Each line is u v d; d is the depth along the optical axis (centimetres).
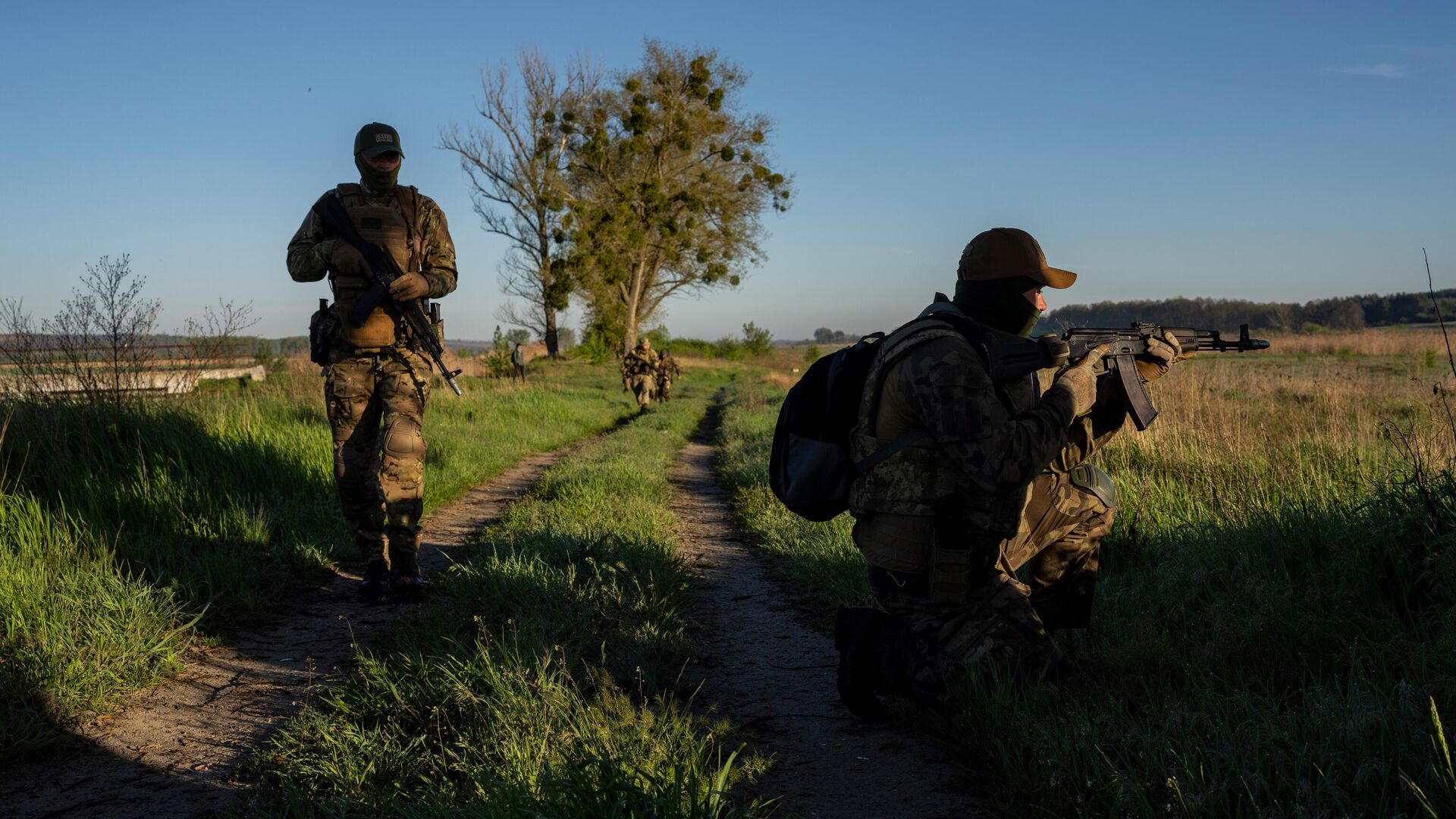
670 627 372
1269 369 1989
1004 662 255
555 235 4397
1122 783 195
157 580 368
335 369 427
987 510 250
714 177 4647
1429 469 380
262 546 464
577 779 184
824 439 268
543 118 4469
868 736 268
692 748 229
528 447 1177
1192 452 607
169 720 271
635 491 738
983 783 229
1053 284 271
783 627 398
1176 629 307
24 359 629
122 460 548
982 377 244
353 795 208
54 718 261
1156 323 295
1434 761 187
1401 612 299
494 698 255
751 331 6303
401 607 404
